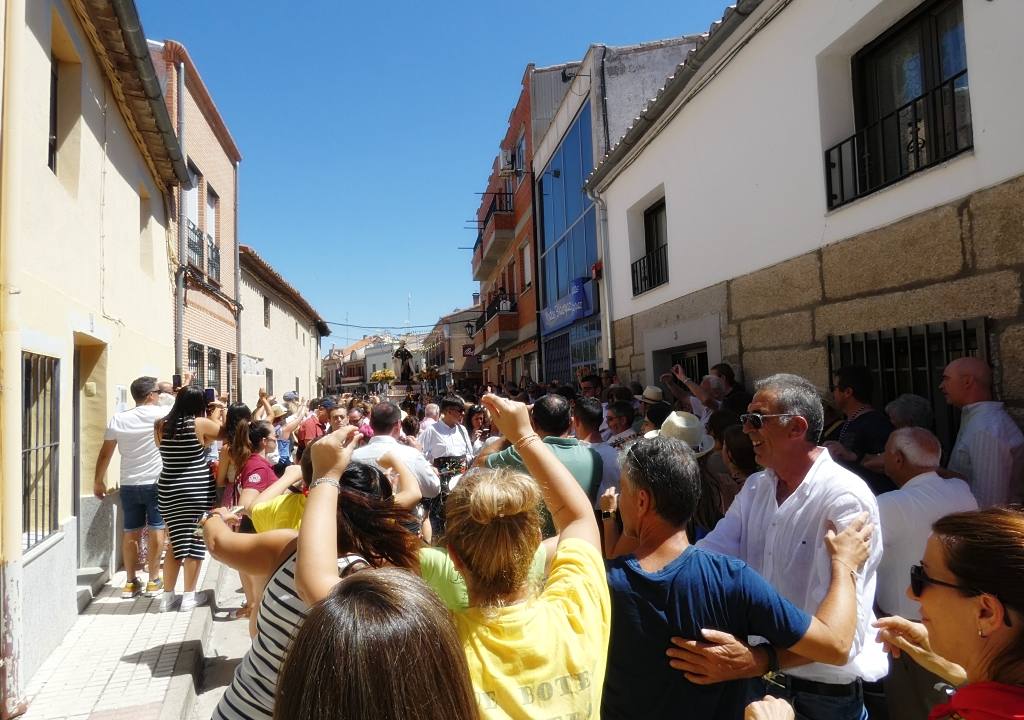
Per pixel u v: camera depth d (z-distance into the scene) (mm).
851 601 1887
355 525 1962
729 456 3477
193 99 11109
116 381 6391
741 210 6449
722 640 1748
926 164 4262
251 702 1896
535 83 16266
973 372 3465
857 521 2109
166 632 4781
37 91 4363
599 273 10914
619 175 9953
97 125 5852
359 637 1018
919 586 1444
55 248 4672
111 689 3928
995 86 3652
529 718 1381
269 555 2129
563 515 1880
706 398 5754
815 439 2459
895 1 4438
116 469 6348
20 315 3832
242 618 5547
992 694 1242
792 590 2334
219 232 12992
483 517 1577
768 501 2564
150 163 7902
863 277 4762
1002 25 3598
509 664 1431
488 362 26453
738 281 6531
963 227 3885
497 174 21234
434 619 1100
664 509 1960
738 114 6457
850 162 5129
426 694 1021
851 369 4113
